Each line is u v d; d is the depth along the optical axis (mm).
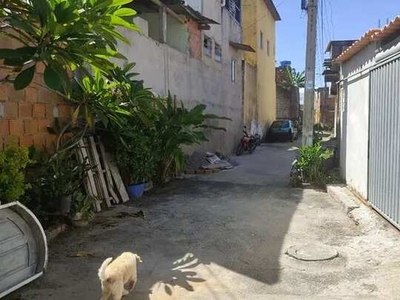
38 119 6320
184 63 12656
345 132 9305
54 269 4551
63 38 3965
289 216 6898
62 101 6914
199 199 8320
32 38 4141
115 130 7668
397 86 5586
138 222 6520
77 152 7051
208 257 4977
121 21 4512
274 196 8578
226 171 12445
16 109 5812
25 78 3695
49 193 5719
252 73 23484
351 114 8602
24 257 3953
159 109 9438
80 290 4047
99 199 7273
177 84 12062
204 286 4145
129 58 9031
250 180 10695
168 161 9961
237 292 3994
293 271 4496
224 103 17578
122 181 8273
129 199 8273
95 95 6516
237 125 19906
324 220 6609
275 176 11391
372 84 6855
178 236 5809
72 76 6652
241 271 4520
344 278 4270
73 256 4965
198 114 9750
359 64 7875
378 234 5602
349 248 5199
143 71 9750
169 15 11859
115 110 6848
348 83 8953
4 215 3898
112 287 3619
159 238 5715
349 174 8742
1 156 4129
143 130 8633
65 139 6957
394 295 3850
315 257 4891
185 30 12773
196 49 13891
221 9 17234
